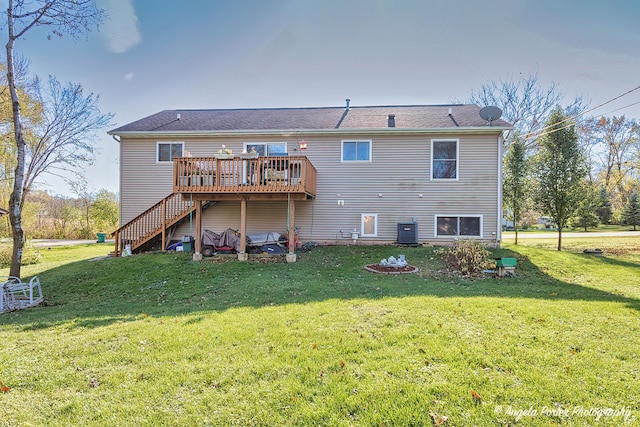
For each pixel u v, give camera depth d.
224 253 10.48
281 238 11.30
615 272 8.06
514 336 3.78
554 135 11.52
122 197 12.45
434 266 8.80
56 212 29.02
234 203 12.42
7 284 6.30
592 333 3.86
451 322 4.28
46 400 2.69
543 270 8.46
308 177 9.95
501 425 2.30
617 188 25.94
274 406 2.55
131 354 3.51
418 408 2.49
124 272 8.58
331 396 2.66
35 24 8.23
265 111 14.65
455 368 3.06
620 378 2.86
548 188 11.56
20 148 7.85
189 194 9.87
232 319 4.65
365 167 11.83
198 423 2.38
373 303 5.27
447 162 11.53
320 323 4.37
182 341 3.83
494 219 11.28
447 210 11.50
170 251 11.13
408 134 11.62
